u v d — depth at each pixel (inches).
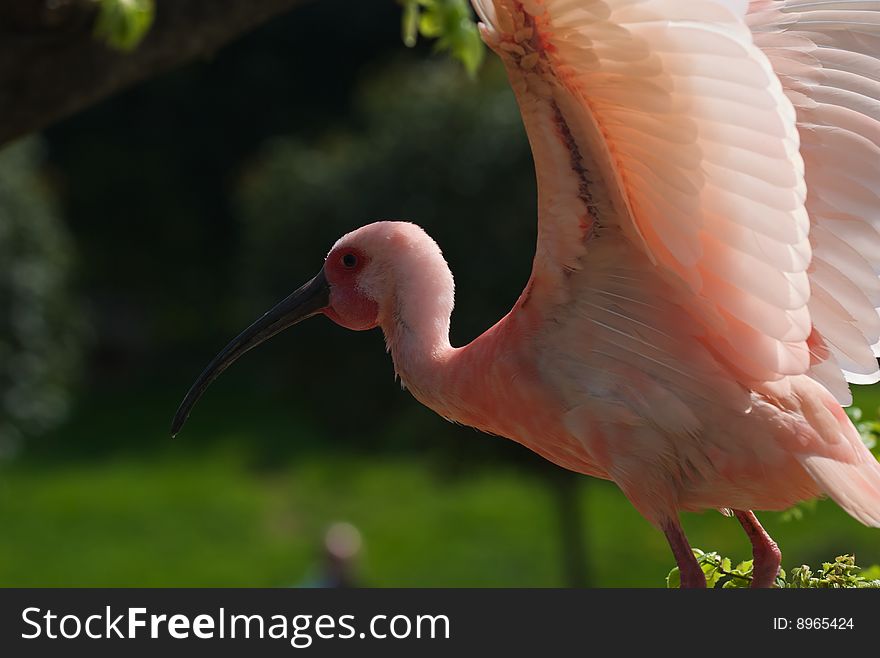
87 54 383.2
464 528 1072.8
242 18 397.4
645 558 982.4
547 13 231.3
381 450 1087.6
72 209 1648.6
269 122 1694.1
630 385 271.0
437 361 300.5
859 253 286.2
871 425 328.5
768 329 252.4
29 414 1163.9
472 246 867.4
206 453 1293.1
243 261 1044.5
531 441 287.9
